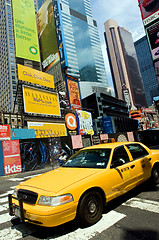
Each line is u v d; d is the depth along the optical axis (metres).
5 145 11.91
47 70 107.31
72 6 154.50
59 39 116.50
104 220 3.12
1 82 89.94
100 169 3.53
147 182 4.98
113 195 3.41
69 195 2.74
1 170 11.47
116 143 4.55
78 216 2.85
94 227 2.91
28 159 12.82
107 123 65.94
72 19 147.62
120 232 2.70
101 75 153.00
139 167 4.31
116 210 3.53
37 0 140.75
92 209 3.02
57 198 2.64
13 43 84.88
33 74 31.69
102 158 3.88
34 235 2.89
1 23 92.38
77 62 137.50
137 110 107.44
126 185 3.78
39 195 2.76
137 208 3.52
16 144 12.44
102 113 75.44
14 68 81.38
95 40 163.50
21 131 21.23
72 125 36.75
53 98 33.62
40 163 13.41
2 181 9.42
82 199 2.88
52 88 35.06
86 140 19.22
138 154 4.70
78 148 17.53
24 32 78.50
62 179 3.20
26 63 83.44
